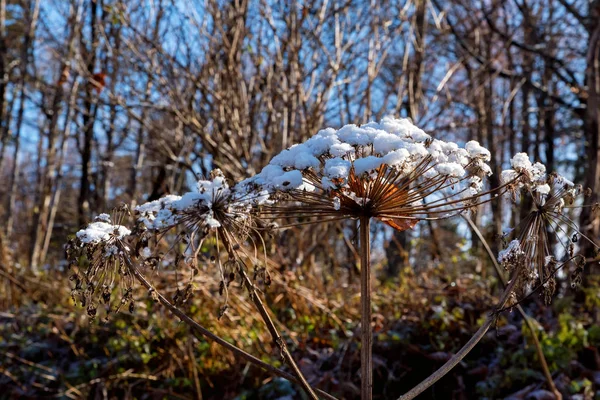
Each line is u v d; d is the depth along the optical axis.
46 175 11.67
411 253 7.54
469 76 10.08
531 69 11.45
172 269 5.27
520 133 13.55
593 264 5.77
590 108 6.41
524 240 2.02
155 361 5.33
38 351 5.87
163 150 8.18
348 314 5.51
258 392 4.80
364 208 1.94
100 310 5.67
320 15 7.29
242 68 7.61
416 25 8.45
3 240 7.62
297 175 1.82
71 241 1.86
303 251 6.61
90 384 5.30
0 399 5.51
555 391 4.17
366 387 1.88
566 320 4.93
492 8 10.91
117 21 6.95
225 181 1.91
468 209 2.12
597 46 6.60
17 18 13.73
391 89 7.45
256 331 5.14
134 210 2.04
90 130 12.95
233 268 1.88
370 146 1.97
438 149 1.91
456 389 4.70
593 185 6.01
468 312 5.31
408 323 5.12
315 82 7.60
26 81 11.84
